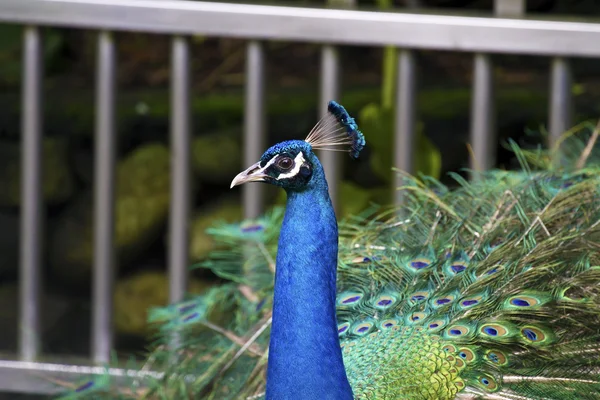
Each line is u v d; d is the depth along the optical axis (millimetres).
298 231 3928
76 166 10359
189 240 6637
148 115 10516
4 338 9211
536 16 6250
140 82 11242
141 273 10039
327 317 3945
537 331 4367
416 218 5273
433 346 4312
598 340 4445
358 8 6387
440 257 4930
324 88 6461
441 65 11078
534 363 4332
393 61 8406
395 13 6309
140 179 10195
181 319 5469
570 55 6180
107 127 6602
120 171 10266
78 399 5422
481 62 6320
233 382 4957
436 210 5293
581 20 6191
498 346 4336
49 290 10133
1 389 6703
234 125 10453
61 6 6484
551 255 4688
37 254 6762
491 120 6371
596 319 4453
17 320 9539
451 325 4426
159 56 11609
